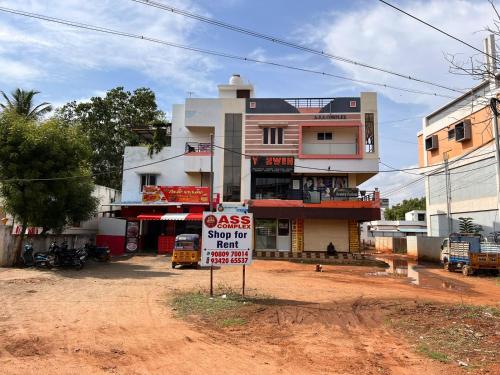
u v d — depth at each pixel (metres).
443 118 33.56
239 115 30.97
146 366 6.05
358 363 6.38
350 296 12.80
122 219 29.61
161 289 13.63
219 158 30.64
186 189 29.19
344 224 28.28
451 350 6.98
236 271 20.22
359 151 29.44
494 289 15.87
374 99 30.05
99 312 9.84
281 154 30.05
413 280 18.50
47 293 12.69
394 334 8.24
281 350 7.04
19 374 5.54
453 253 22.66
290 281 16.61
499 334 7.88
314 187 30.11
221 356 6.61
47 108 33.38
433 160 35.50
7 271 18.23
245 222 12.00
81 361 6.17
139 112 44.91
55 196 20.53
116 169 43.56
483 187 27.80
